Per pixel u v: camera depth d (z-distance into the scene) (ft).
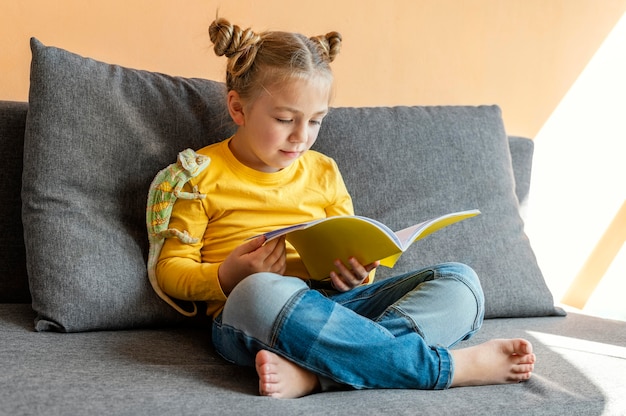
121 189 4.92
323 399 3.74
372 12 6.83
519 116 7.49
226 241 4.87
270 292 3.94
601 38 7.66
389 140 5.80
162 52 6.23
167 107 5.15
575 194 7.73
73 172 4.77
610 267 7.82
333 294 4.80
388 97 7.01
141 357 4.18
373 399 3.75
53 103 4.77
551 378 4.26
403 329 4.21
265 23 6.49
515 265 5.89
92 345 4.32
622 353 4.87
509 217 6.07
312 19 6.64
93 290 4.59
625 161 7.82
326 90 4.76
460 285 4.42
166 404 3.45
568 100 7.63
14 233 5.15
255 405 3.53
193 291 4.58
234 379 3.99
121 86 5.04
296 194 5.07
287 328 3.86
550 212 7.67
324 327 3.89
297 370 3.87
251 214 4.95
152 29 6.18
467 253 5.79
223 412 3.42
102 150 4.87
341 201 5.28
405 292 4.58
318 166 5.29
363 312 4.67
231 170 4.94
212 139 5.26
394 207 5.70
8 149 5.13
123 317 4.69
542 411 3.82
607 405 3.99
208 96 5.33
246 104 4.82
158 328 4.90
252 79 4.77
